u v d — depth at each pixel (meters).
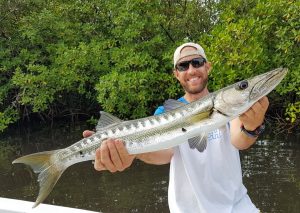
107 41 14.19
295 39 10.45
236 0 12.20
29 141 14.42
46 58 15.57
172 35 14.09
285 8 11.02
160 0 13.85
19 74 14.09
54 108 16.77
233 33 10.74
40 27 15.40
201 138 3.41
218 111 3.34
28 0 15.87
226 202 3.67
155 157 3.79
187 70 4.11
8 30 16.12
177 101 3.60
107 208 8.32
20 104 15.70
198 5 14.02
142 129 3.52
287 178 9.12
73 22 15.73
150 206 8.30
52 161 3.57
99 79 14.04
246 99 3.24
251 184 8.93
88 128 15.70
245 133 3.37
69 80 14.11
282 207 7.84
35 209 4.36
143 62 12.80
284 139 11.92
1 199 4.61
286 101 12.05
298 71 10.64
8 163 12.02
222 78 10.62
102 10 15.15
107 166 3.33
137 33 13.10
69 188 9.53
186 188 3.77
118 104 12.99
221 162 3.64
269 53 11.54
